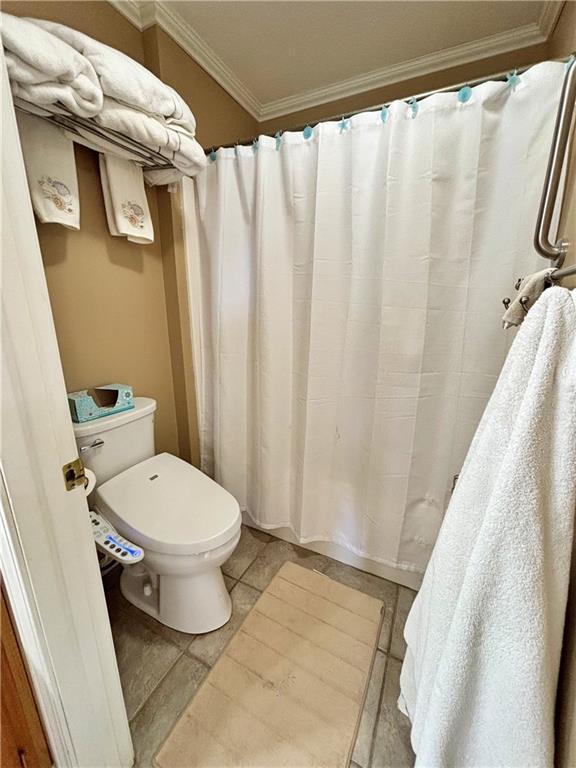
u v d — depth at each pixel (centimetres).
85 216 117
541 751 47
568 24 106
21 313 52
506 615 48
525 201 94
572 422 44
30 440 55
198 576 113
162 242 145
